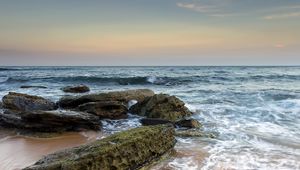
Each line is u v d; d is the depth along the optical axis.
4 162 8.32
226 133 11.39
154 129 8.81
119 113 14.65
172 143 9.20
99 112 14.23
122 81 35.44
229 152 8.93
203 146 9.62
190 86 30.06
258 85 29.17
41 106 15.39
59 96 22.14
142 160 7.76
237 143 9.97
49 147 9.88
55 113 11.98
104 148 7.01
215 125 12.82
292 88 25.16
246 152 8.91
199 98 20.58
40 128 11.91
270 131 11.60
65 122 12.02
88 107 14.46
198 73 54.38
